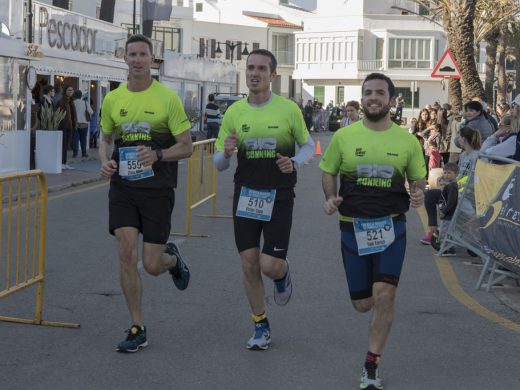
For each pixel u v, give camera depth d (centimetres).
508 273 1045
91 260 1173
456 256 1289
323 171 704
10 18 2284
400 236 682
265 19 9944
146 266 777
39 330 816
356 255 693
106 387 659
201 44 7869
